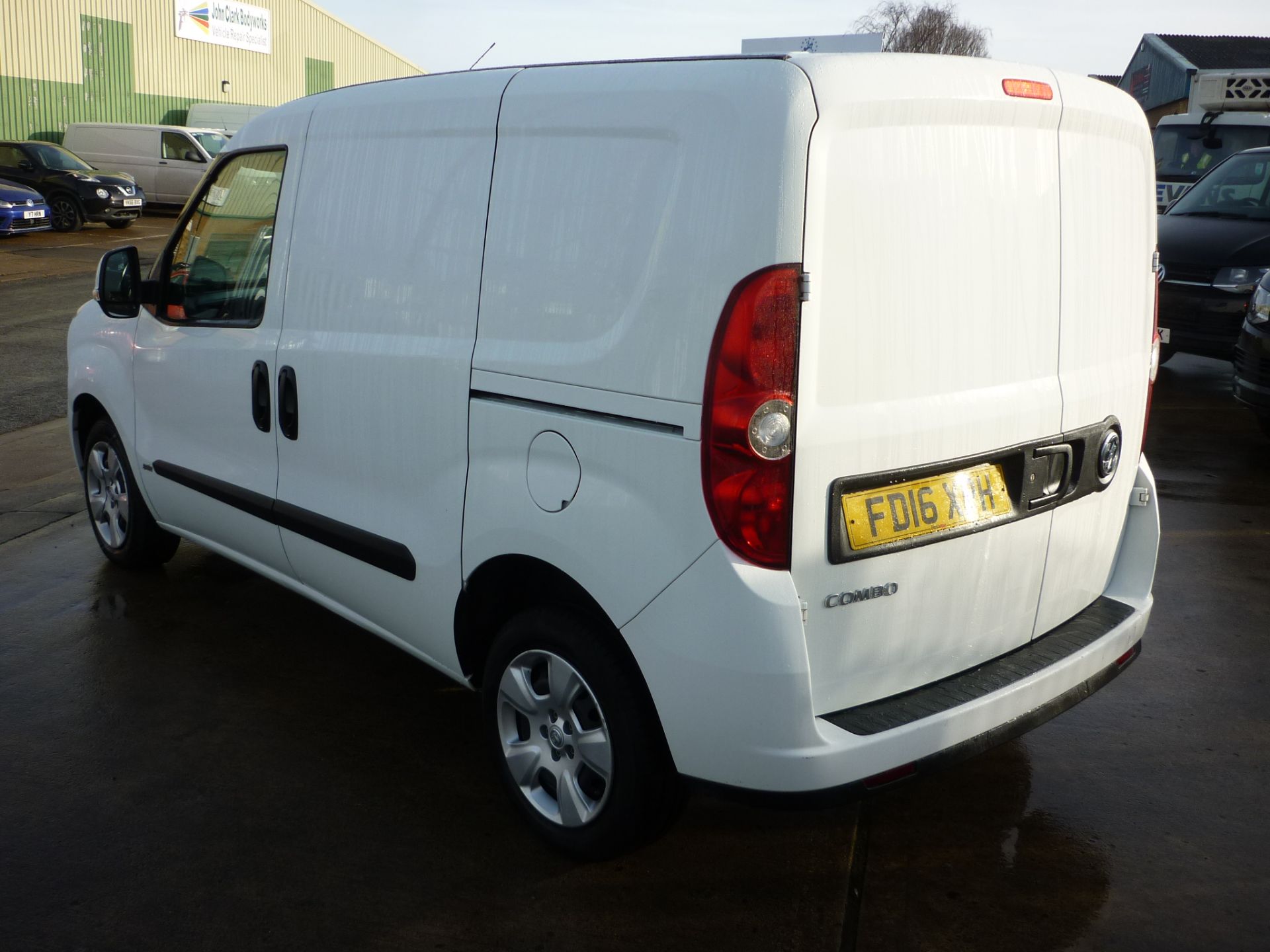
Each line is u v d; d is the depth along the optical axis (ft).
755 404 7.31
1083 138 9.07
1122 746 11.39
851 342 7.60
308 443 11.41
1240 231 27.50
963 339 8.30
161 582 15.69
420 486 10.02
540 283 8.71
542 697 9.32
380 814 10.11
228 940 8.43
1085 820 10.07
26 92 83.25
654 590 7.95
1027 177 8.57
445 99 9.79
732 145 7.40
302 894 8.97
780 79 7.27
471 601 9.92
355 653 13.52
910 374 8.00
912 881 9.20
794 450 7.43
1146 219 10.02
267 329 11.87
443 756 11.17
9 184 62.49
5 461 21.98
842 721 8.07
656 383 7.77
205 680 12.73
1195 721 11.91
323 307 11.04
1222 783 10.69
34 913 8.70
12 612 14.56
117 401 14.79
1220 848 9.67
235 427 12.56
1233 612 14.71
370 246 10.44
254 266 12.21
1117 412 9.93
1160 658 13.37
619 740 8.56
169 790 10.45
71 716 11.83
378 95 10.67
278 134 11.94
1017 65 8.53
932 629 8.57
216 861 9.38
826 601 7.84
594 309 8.27
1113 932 8.58
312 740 11.43
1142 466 10.58
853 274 7.53
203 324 12.99
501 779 9.87
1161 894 9.05
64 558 16.60
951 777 10.79
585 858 9.23
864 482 7.82
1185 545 17.21
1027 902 8.93
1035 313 8.84
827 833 9.87
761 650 7.52
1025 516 9.04
